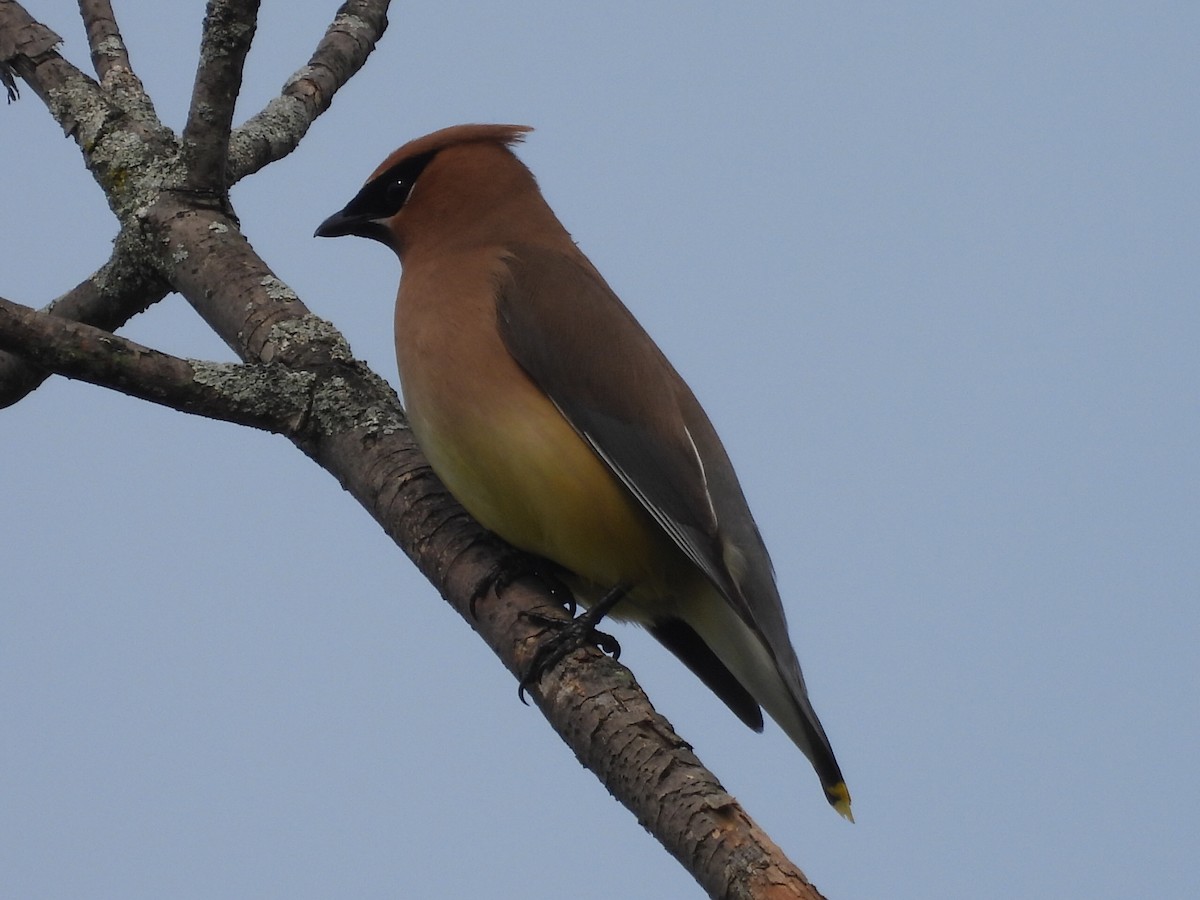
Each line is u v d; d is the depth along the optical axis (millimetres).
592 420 10180
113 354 9164
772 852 7133
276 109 11867
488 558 9336
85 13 12156
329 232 11945
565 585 10906
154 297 11266
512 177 11812
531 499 10062
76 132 11555
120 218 11188
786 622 10680
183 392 9484
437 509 9695
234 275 10609
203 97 10766
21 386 11461
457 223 11586
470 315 10484
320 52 12312
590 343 10383
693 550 9984
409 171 11828
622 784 7680
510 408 10141
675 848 7309
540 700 8398
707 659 11023
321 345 10148
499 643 8875
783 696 10289
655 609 10812
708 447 10734
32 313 9008
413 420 10203
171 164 11250
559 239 11711
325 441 9977
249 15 10492
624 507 10195
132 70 11938
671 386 10758
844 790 9773
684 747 7688
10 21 12070
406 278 11344
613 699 8023
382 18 12656
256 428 9875
